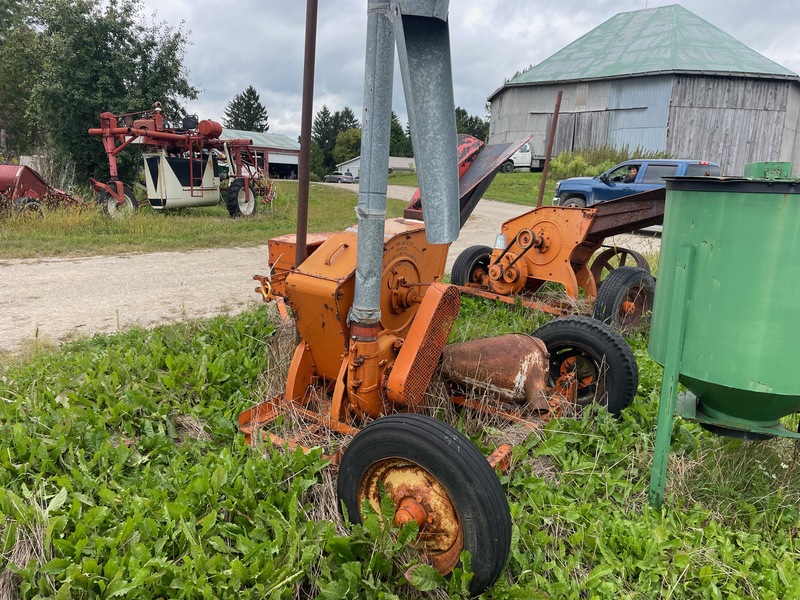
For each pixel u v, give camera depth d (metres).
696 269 2.64
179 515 2.54
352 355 2.88
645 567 2.54
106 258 9.48
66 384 3.86
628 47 35.34
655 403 4.06
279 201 18.45
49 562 2.23
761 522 2.94
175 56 19.97
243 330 4.96
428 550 2.46
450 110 2.39
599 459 3.35
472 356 3.52
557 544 2.72
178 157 15.11
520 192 26.34
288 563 2.32
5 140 29.47
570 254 5.89
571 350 4.02
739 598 2.39
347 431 3.10
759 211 2.42
